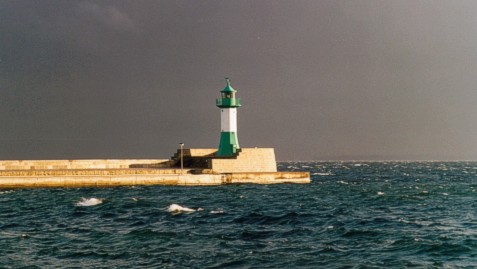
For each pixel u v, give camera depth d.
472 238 35.97
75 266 28.30
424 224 42.97
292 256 30.64
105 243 34.16
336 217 46.81
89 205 53.75
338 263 29.06
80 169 81.69
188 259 29.83
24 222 42.94
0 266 28.17
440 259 30.08
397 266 28.45
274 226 41.44
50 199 59.56
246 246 33.34
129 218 45.06
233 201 60.59
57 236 36.59
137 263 28.95
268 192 73.19
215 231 38.81
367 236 36.91
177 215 46.88
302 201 62.03
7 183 70.62
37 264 28.67
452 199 67.25
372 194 73.94
